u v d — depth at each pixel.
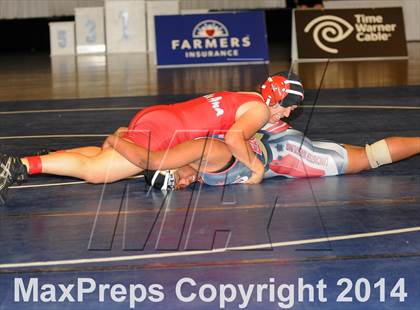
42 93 13.50
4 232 5.53
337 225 5.54
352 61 17.47
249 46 17.72
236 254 4.99
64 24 22.55
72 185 6.81
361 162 6.89
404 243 5.15
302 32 17.81
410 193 6.32
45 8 24.98
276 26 25.48
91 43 22.77
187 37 17.70
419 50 19.58
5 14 24.95
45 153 6.32
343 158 6.85
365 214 5.79
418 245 5.11
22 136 9.13
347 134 8.71
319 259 4.88
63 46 22.62
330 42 17.77
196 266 4.80
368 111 10.25
